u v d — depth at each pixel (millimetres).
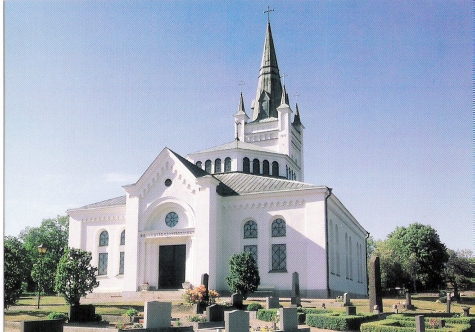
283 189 52000
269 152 67562
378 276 38062
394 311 38094
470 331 27375
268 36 89250
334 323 29859
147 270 51844
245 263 42500
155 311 25672
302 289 48344
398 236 94812
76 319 31234
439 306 44375
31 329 23047
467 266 73125
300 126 87000
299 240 49438
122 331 24500
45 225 87000
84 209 58344
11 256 33281
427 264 89750
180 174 52344
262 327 28188
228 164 65000
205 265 49219
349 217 63562
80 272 34938
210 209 50344
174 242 51719
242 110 83125
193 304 37844
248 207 51969
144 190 53500
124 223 56375
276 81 86750
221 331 24359
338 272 55344
